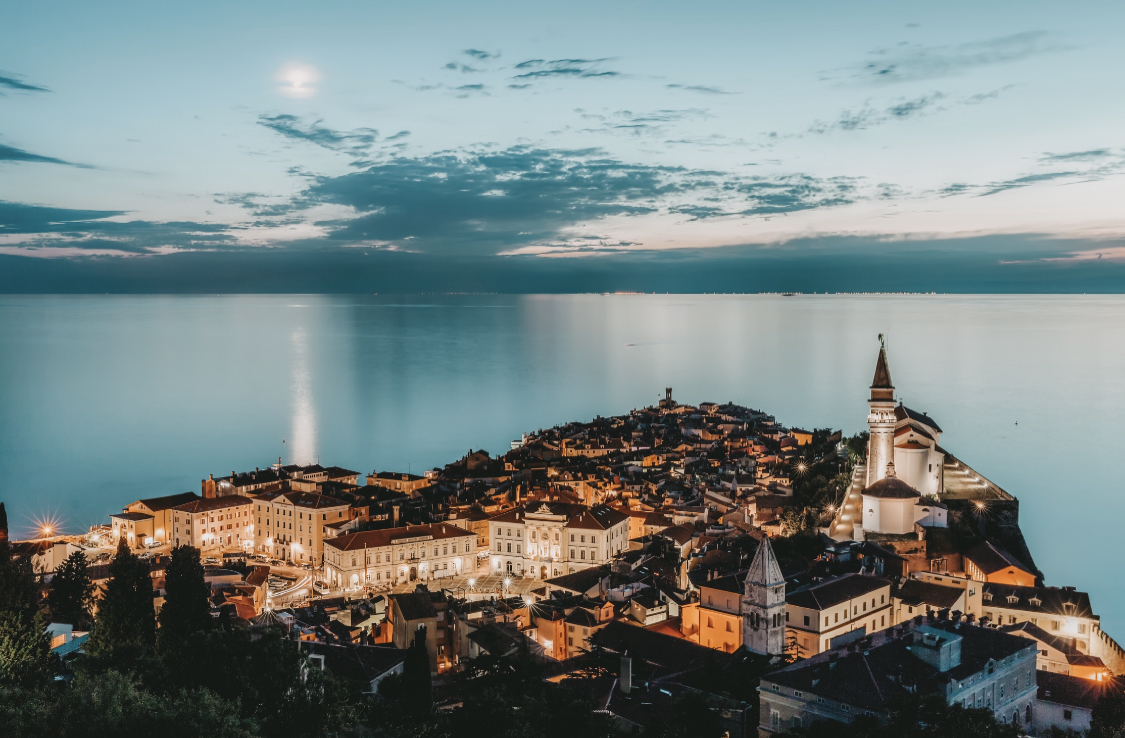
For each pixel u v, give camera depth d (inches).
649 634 5413.4
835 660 3846.0
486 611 5905.5
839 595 5300.2
